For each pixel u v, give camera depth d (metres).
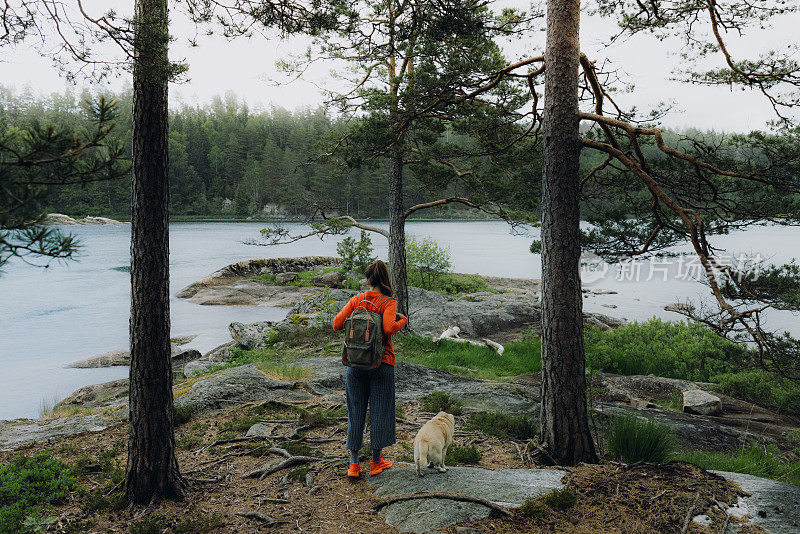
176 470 4.45
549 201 5.34
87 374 13.49
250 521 3.85
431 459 4.34
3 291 27.75
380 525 3.61
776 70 6.84
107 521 3.99
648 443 5.42
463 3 7.42
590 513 3.50
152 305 4.23
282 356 13.53
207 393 7.77
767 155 6.97
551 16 5.43
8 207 2.08
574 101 5.35
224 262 42.06
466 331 18.28
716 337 13.87
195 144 134.38
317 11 5.40
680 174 7.32
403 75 12.70
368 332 4.18
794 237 63.72
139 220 4.19
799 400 9.48
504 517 3.49
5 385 12.41
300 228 89.88
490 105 11.24
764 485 3.78
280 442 5.95
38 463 4.98
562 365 5.18
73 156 2.31
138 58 3.98
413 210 15.05
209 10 5.02
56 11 3.99
